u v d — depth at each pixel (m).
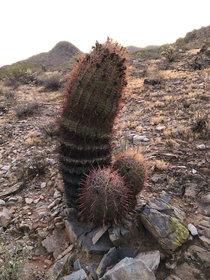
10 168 2.23
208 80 4.07
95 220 1.22
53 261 1.22
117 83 1.15
